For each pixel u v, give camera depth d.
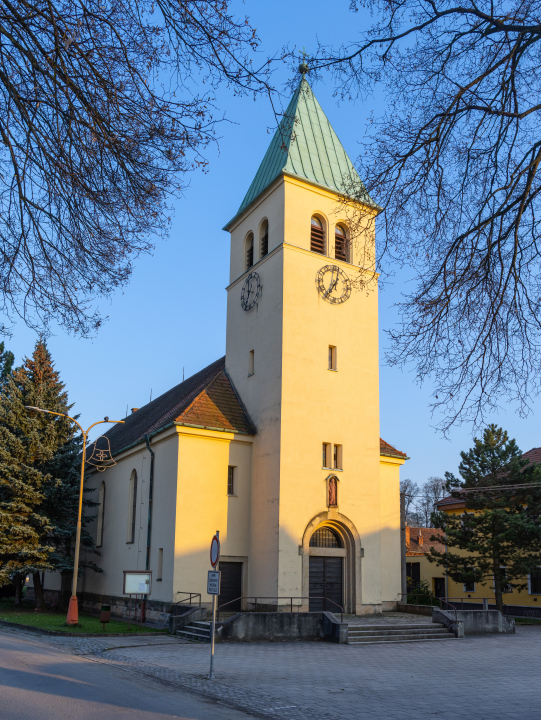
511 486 31.81
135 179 8.02
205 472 28.17
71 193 8.05
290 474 27.50
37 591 35.62
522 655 19.16
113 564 33.97
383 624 23.92
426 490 94.69
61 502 34.97
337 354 30.25
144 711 10.17
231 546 28.11
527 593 36.72
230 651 18.98
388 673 15.29
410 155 9.13
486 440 34.03
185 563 26.73
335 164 32.84
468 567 33.56
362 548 28.86
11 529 32.56
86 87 7.43
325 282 30.50
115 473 35.81
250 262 33.50
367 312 31.80
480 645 21.72
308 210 30.89
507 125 8.66
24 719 9.18
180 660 16.86
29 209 8.19
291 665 16.31
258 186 33.38
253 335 31.27
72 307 8.77
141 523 30.70
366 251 10.55
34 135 7.69
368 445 30.27
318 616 22.84
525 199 8.38
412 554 49.69
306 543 27.33
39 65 7.27
